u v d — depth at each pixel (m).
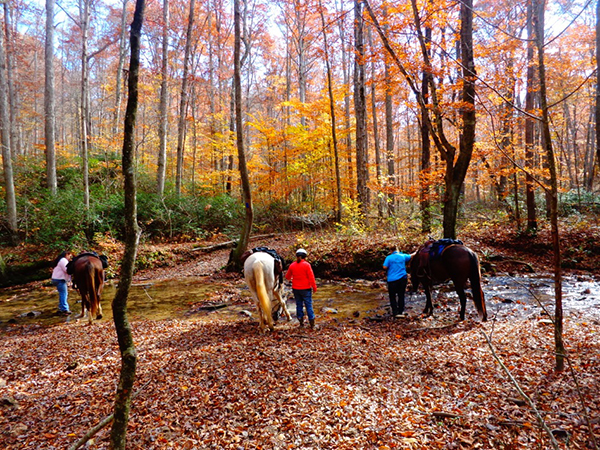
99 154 21.41
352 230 13.22
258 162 19.88
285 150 18.56
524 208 15.93
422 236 12.13
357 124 14.93
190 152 28.69
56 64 37.81
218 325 6.88
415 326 6.46
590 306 6.99
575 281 9.34
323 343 5.56
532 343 5.02
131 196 2.05
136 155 20.62
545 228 12.70
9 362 5.39
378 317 7.11
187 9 27.78
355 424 3.35
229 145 22.22
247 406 3.70
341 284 10.65
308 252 12.29
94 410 3.74
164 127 18.94
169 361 4.93
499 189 15.41
